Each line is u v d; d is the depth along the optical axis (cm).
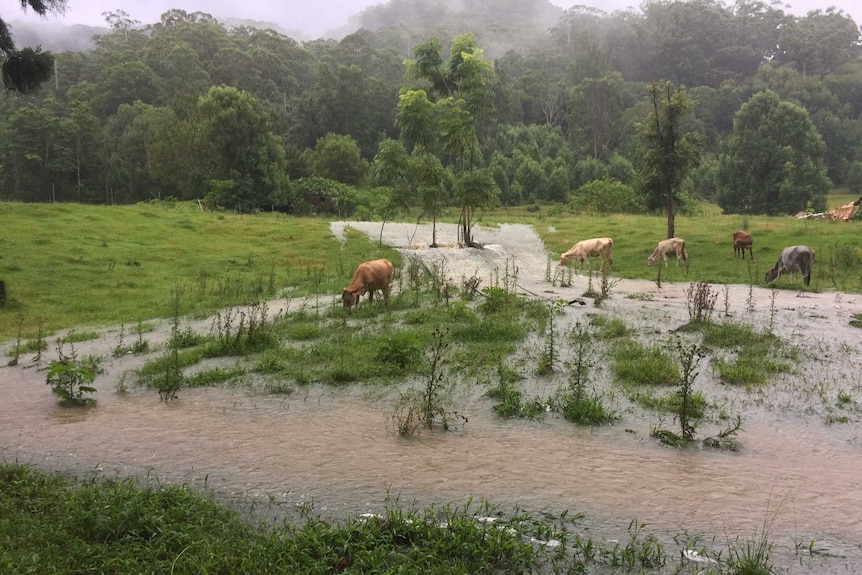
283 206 5338
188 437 667
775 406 733
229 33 13038
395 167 2475
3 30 1612
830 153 8925
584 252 2244
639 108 9500
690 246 2542
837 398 754
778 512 491
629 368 859
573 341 1034
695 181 7725
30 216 2573
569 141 9556
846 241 2333
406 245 2639
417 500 514
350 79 8781
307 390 827
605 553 427
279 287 1794
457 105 2538
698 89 10456
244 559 401
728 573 406
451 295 1530
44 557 405
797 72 11181
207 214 3153
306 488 539
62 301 1578
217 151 5116
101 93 8388
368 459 600
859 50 13112
